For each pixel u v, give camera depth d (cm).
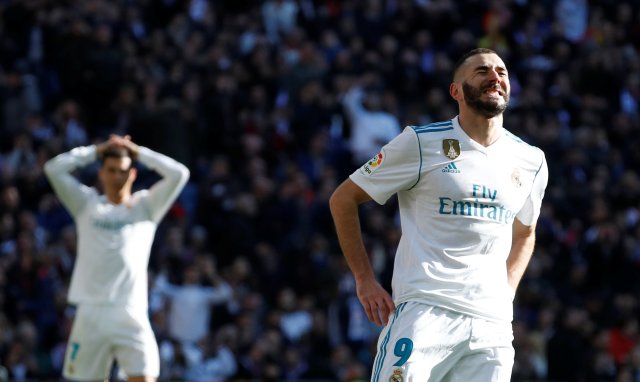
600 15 7094
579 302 5200
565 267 5369
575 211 5622
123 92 5569
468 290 1753
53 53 5909
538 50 6625
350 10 6544
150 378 2688
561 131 5988
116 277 2695
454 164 1770
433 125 1802
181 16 6253
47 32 5969
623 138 6178
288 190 5238
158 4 6444
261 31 6381
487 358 1756
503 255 1795
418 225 1798
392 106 5881
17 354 4103
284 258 5025
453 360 1759
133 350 2684
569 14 7062
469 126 1791
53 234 4928
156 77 5688
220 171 5266
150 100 5428
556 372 4703
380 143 5628
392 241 4841
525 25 6656
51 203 5009
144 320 2712
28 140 5259
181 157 5394
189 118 5509
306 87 5791
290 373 4394
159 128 5353
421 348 1731
